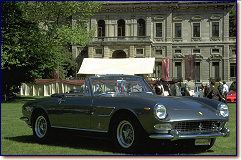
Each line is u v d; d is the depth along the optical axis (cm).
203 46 6312
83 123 729
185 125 636
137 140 636
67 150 717
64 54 5909
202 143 663
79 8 3409
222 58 6278
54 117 792
